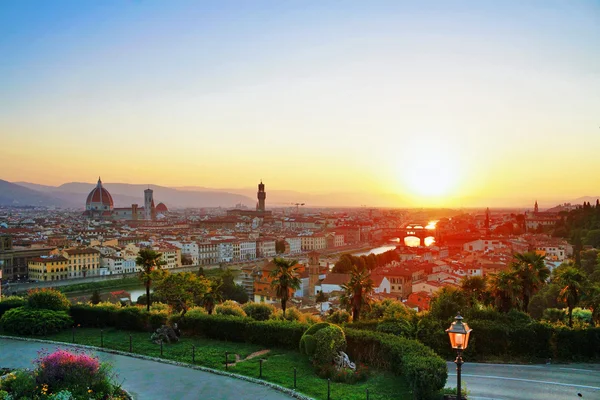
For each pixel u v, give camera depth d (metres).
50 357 39.69
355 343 52.94
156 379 48.44
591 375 51.16
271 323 61.16
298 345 57.88
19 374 38.66
